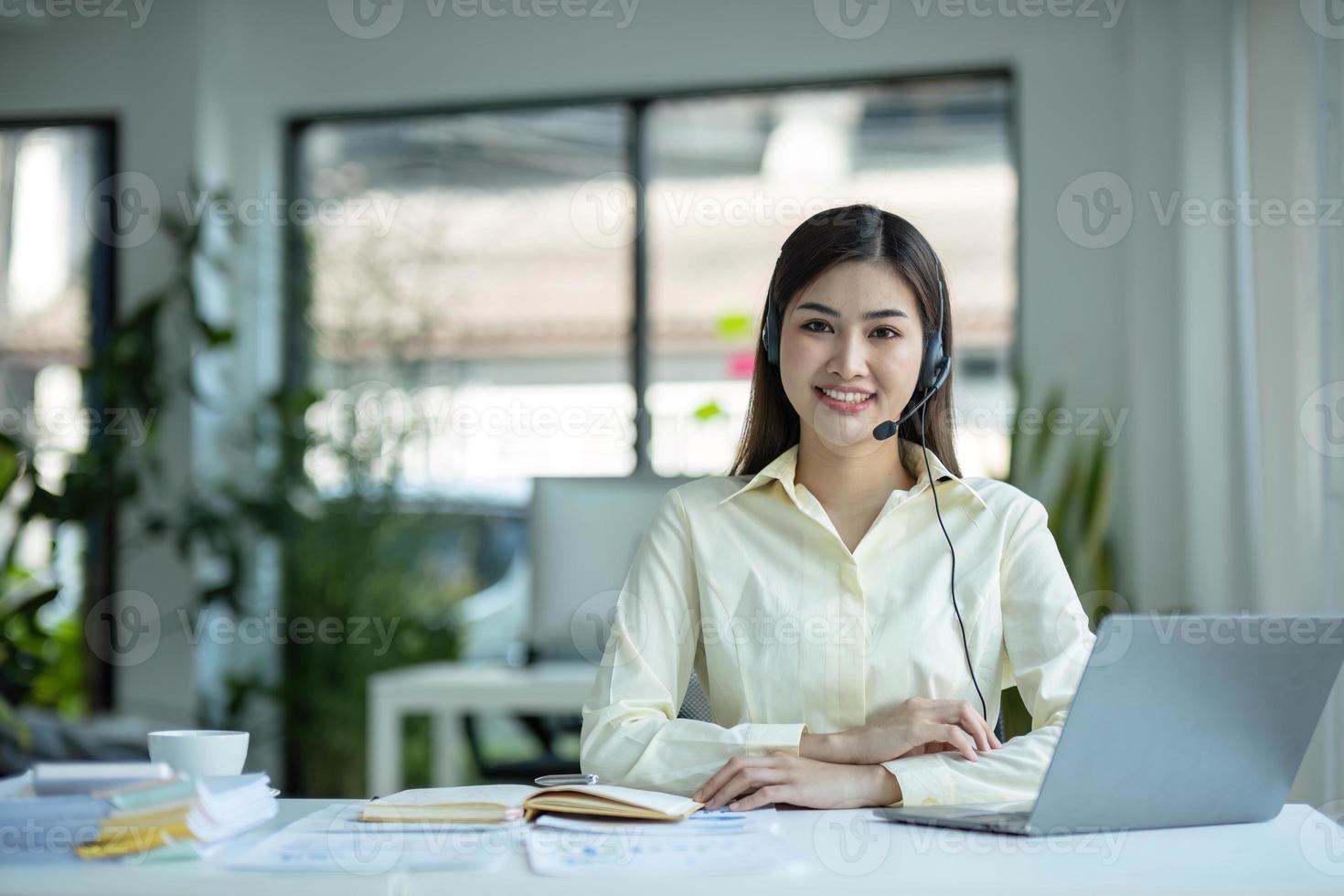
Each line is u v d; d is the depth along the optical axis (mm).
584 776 1448
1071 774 1185
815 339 1635
